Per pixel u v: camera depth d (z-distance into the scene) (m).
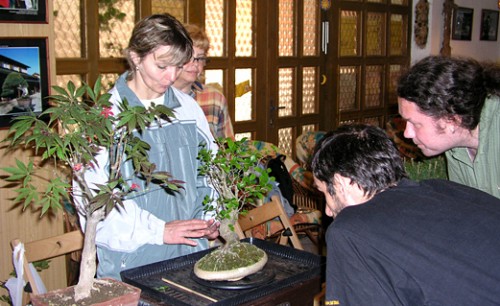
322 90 5.40
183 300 1.62
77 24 3.46
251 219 2.50
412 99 1.51
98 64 3.56
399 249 1.22
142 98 1.92
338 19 5.42
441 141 1.57
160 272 1.81
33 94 2.59
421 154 2.42
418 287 1.21
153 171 1.69
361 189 1.35
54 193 1.50
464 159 1.80
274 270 1.79
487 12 7.34
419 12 6.26
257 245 1.99
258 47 4.72
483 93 1.51
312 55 5.27
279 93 5.02
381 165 1.34
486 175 1.72
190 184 1.98
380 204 1.30
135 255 1.87
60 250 2.04
